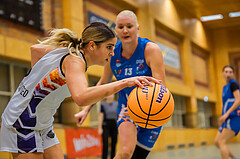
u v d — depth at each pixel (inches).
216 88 1097.4
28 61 368.2
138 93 105.3
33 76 97.7
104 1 538.9
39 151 99.8
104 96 86.4
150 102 102.7
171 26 805.9
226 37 1104.8
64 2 439.8
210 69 1090.1
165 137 661.3
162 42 777.6
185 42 893.2
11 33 350.6
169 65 807.7
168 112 103.8
